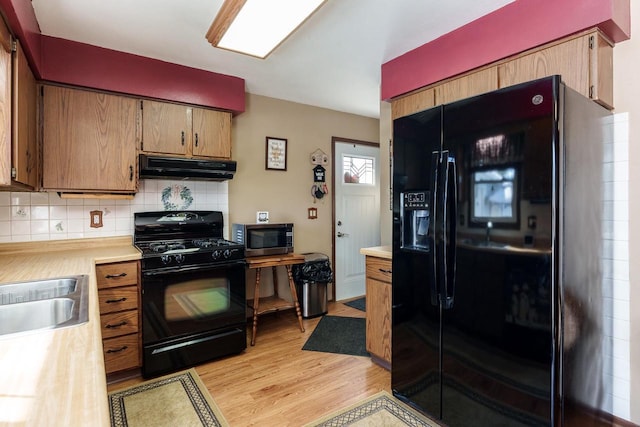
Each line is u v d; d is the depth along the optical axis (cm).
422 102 247
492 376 158
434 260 179
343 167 419
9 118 161
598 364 177
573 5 169
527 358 146
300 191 383
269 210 361
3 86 159
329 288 411
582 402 160
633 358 181
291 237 333
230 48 222
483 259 160
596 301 174
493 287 157
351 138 424
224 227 329
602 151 178
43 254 236
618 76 182
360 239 438
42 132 225
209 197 321
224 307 264
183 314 247
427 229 204
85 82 236
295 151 378
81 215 263
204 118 287
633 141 179
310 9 180
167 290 240
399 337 205
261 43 215
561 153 139
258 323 341
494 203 155
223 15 190
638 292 180
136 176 259
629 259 182
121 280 228
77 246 259
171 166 260
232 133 336
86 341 91
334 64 274
